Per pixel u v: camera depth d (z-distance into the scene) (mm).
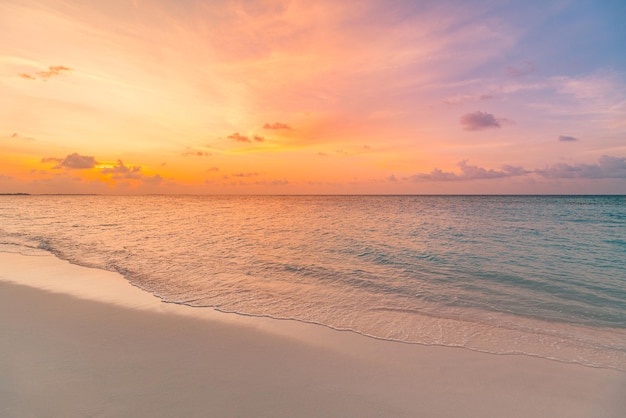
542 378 5328
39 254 15344
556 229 25844
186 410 4215
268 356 5859
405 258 14836
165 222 32031
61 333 6652
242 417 4129
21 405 4203
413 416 4281
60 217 37562
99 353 5789
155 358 5648
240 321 7555
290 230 25375
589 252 16172
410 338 6812
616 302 9195
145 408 4223
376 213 46562
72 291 9672
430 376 5324
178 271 12328
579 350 6387
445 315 8211
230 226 28438
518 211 50688
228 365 5480
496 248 17234
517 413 4418
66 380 4855
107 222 31641
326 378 5164
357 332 7062
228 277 11586
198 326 7191
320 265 13523
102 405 4254
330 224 30188
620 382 5227
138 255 15250
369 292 10031
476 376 5355
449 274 12141
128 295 9312
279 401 4508
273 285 10680
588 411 4477
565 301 9289
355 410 4367
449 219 35469
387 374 5348
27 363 5367
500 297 9609
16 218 35688
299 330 7109
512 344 6609
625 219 35375
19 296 9156
